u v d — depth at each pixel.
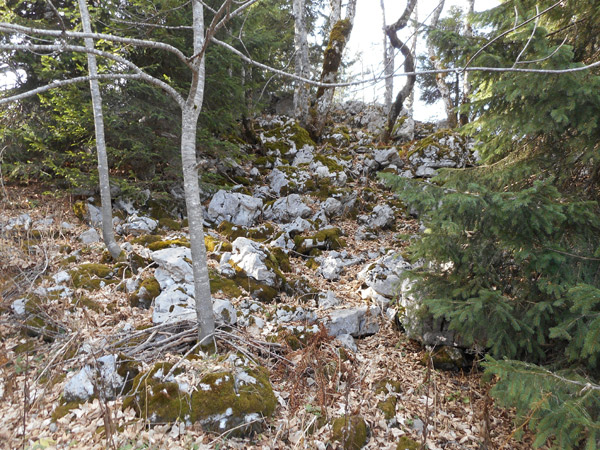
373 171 12.62
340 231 9.22
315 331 5.09
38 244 6.47
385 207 10.09
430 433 3.79
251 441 3.38
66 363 4.02
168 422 3.33
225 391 3.56
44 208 7.79
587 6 4.29
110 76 3.31
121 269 6.14
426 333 5.14
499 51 4.49
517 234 3.80
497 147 5.14
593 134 3.95
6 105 8.11
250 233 8.44
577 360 3.56
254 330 4.98
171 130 9.20
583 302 2.85
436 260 4.50
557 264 3.56
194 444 3.14
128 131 8.26
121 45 7.05
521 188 4.58
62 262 6.21
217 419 3.37
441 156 12.49
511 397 3.01
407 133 15.48
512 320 3.56
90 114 7.29
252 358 4.32
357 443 3.45
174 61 8.67
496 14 4.57
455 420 4.02
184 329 4.59
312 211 9.76
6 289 5.07
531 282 4.00
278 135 13.15
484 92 4.96
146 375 3.71
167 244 6.91
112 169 9.11
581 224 3.70
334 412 3.79
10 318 4.61
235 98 9.87
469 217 4.10
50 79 7.60
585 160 3.94
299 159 12.38
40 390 3.69
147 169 9.31
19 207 7.62
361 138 15.07
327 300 6.19
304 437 3.42
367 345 5.45
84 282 5.64
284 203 9.77
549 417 2.67
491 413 4.13
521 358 4.06
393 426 3.84
